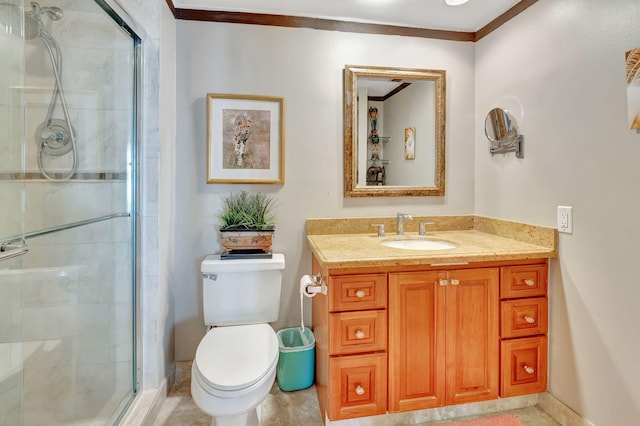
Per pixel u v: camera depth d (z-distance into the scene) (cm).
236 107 200
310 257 210
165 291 182
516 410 171
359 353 151
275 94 204
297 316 210
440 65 219
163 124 176
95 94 158
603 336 142
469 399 162
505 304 164
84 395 154
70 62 150
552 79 164
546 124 168
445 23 212
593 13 143
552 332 167
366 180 213
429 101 218
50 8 142
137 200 170
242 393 127
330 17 206
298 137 207
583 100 148
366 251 164
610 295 138
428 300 157
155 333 172
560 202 161
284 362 185
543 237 170
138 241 170
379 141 214
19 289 137
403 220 208
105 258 162
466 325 160
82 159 156
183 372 200
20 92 135
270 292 182
